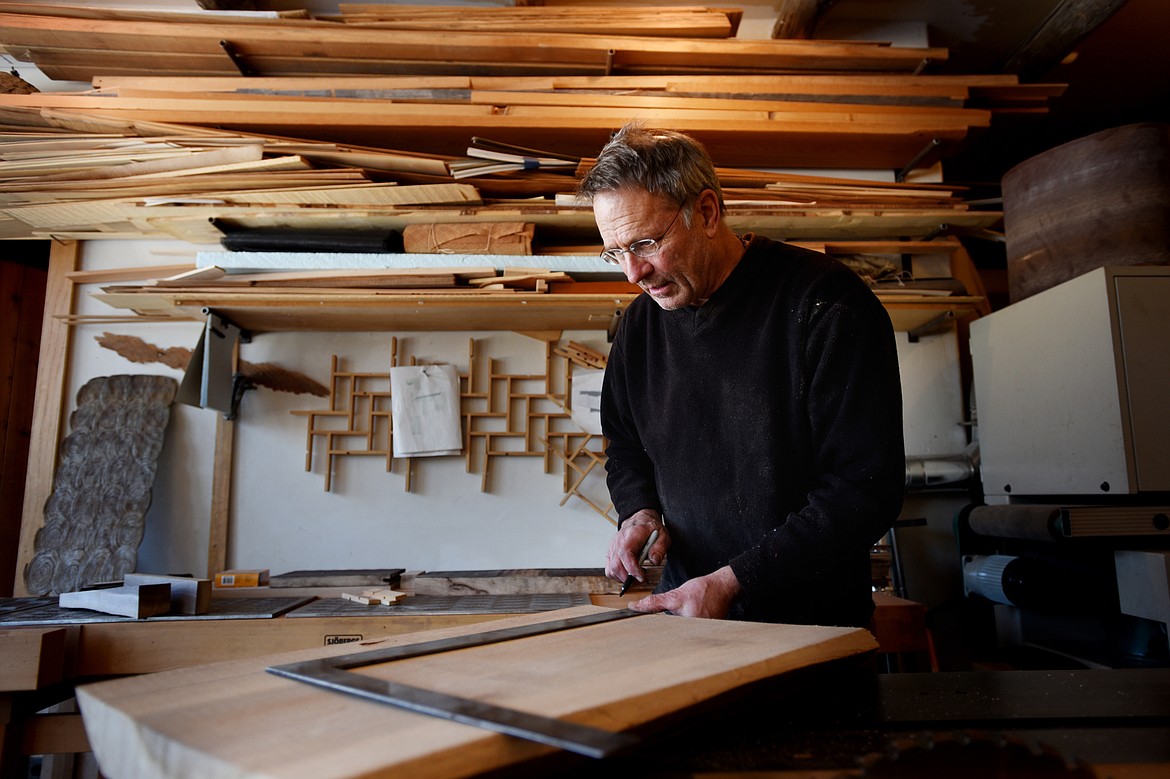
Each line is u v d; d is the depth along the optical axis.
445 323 2.66
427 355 2.79
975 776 0.57
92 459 2.59
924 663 2.17
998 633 2.41
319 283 2.38
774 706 0.78
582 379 2.76
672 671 0.64
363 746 0.45
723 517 1.30
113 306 2.48
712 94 2.55
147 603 1.85
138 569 2.62
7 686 1.55
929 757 0.60
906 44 2.90
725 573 1.08
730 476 1.30
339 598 2.18
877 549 2.41
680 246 1.21
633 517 1.39
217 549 2.63
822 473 1.23
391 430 2.72
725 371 1.30
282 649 1.85
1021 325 2.27
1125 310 1.92
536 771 0.50
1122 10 2.86
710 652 0.72
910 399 2.83
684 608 1.04
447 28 2.57
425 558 2.69
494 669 0.65
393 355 2.76
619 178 1.18
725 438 1.30
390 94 2.48
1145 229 2.03
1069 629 2.17
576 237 2.61
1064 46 2.86
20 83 2.49
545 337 2.79
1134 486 1.85
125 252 2.78
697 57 2.61
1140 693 0.82
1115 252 2.06
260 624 1.85
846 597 1.23
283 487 2.70
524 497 2.73
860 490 1.10
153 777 0.48
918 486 2.67
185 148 2.34
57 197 2.36
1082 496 2.12
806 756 0.61
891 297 2.48
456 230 2.40
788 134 2.54
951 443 2.80
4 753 1.57
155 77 2.57
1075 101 3.47
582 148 2.62
